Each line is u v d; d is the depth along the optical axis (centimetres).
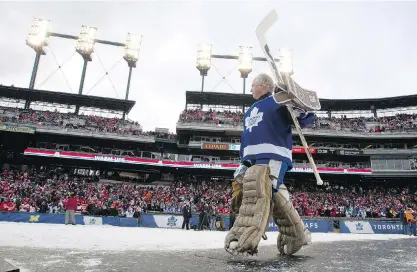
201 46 4762
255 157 293
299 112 297
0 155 3806
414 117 4509
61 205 2675
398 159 4141
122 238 538
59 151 3672
